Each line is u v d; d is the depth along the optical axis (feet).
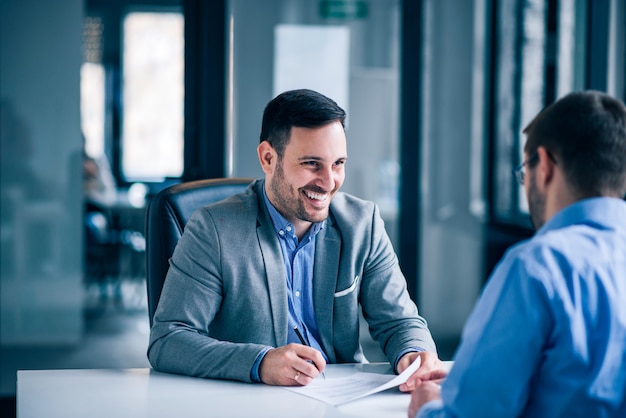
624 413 3.26
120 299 14.24
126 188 14.42
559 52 12.63
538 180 3.51
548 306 3.17
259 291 5.43
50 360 13.58
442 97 14.39
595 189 3.41
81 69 13.32
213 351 4.95
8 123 13.11
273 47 13.60
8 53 13.00
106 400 4.51
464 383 3.26
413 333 5.53
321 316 5.63
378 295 5.81
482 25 14.25
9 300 13.46
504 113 14.38
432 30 14.23
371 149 14.20
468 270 14.76
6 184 13.24
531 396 3.27
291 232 5.57
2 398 12.37
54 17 13.12
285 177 5.31
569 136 3.39
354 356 5.77
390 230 14.52
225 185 6.41
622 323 3.22
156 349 5.16
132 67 14.21
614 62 11.59
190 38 13.41
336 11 13.79
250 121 13.58
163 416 4.23
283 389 4.73
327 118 5.19
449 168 14.56
